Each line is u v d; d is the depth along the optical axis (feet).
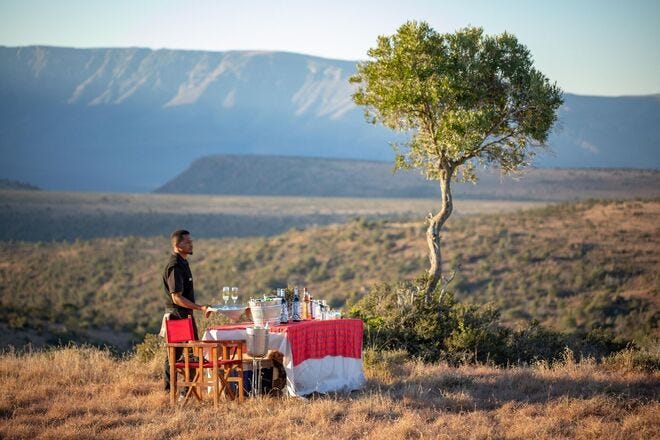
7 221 535.19
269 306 41.37
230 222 604.08
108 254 343.05
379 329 58.03
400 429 33.17
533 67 63.87
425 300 61.41
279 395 40.98
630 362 49.93
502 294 213.66
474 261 244.01
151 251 358.02
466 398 39.40
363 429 33.96
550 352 62.08
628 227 269.64
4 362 50.67
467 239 268.82
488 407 38.50
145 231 549.95
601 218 286.46
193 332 39.27
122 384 43.29
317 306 44.65
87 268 318.04
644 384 44.06
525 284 216.95
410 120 64.69
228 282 276.41
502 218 304.30
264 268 284.00
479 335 57.36
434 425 34.32
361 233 300.81
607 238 255.70
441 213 63.98
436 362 54.49
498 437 32.81
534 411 37.06
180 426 34.45
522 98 63.00
